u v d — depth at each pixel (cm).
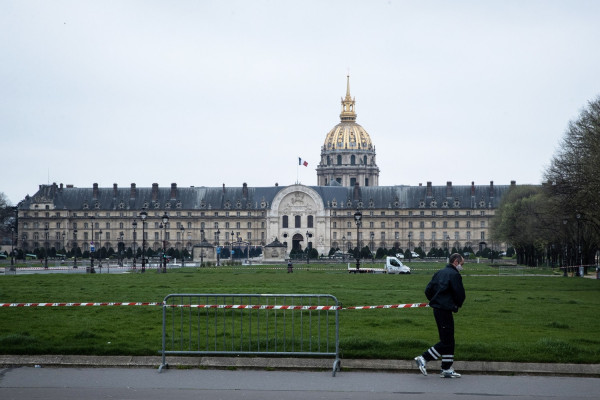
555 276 12181
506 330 4369
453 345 3372
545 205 15000
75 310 5375
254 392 3114
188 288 7794
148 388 3180
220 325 4547
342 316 5025
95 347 3734
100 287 8038
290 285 8438
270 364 3547
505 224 19338
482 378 3362
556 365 3456
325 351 3669
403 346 3753
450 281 3356
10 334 4141
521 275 12400
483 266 18112
